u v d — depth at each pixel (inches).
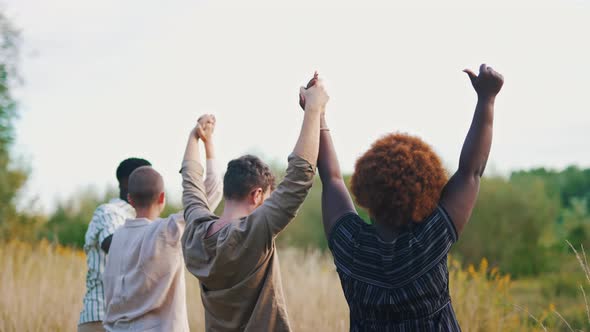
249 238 98.3
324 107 105.4
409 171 84.0
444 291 83.8
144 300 122.7
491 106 87.7
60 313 236.5
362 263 85.6
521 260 504.4
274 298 101.7
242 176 106.8
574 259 498.3
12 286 251.8
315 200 604.4
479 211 533.3
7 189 530.9
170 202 593.6
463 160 87.2
